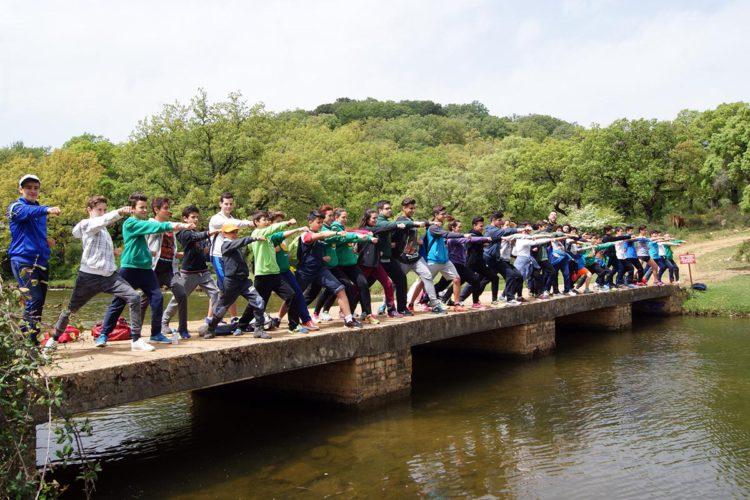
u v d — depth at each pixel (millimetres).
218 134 31500
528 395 9008
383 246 9250
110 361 5570
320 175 41125
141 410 8523
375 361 8219
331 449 6656
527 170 42000
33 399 4465
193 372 5996
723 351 12266
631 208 41094
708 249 29703
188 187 30500
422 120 98188
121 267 6438
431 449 6625
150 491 5602
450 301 11016
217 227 7875
